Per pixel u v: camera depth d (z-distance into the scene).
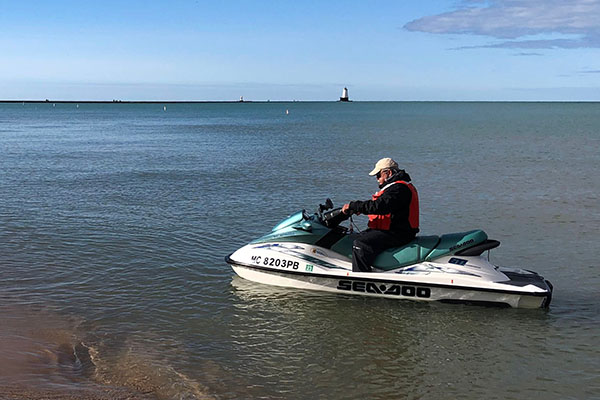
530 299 6.66
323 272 7.12
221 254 8.92
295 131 51.62
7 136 44.31
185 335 5.87
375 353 5.55
